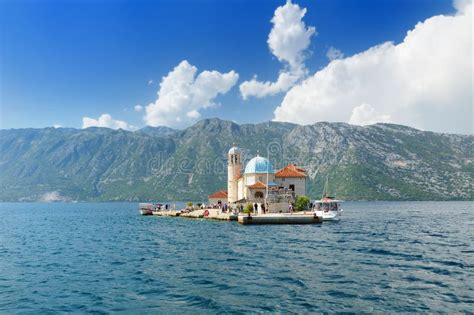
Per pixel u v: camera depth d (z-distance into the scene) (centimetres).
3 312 2189
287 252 4106
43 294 2548
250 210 8875
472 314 2050
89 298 2431
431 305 2198
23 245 5297
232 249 4406
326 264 3406
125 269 3341
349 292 2466
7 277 3091
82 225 9581
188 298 2383
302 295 2408
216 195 12988
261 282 2753
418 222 9338
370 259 3659
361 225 8100
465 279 2822
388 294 2417
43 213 18625
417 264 3403
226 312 2112
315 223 8006
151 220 10931
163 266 3441
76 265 3603
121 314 2117
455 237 5675
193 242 5178
